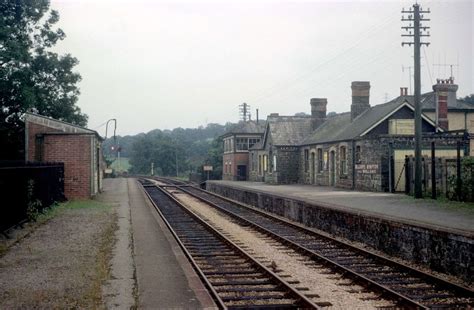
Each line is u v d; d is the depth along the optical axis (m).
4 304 7.30
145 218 18.30
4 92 31.59
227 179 57.44
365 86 34.78
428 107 36.91
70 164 23.92
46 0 34.66
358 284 9.21
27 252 11.19
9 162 13.66
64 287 8.21
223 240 14.27
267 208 23.84
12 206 13.75
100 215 18.23
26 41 33.53
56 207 20.08
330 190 28.45
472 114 38.09
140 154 105.31
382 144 25.44
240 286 9.12
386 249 12.73
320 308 7.36
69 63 35.75
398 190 24.75
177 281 8.80
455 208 16.41
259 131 54.69
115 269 9.75
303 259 11.72
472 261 9.45
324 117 43.00
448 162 19.59
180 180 62.78
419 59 21.33
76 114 37.50
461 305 7.89
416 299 8.25
